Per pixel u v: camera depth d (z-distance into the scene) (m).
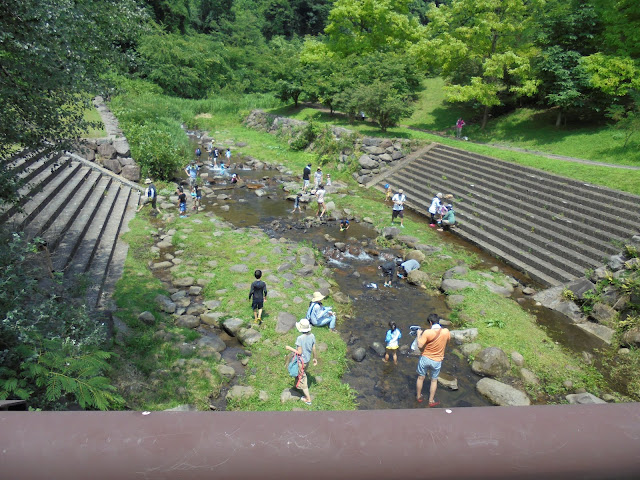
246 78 51.12
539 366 8.78
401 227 16.94
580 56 21.70
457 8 26.42
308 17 67.06
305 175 21.56
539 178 16.89
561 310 11.11
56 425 0.72
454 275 12.50
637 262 10.59
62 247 10.84
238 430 0.73
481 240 15.48
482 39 25.95
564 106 22.20
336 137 26.91
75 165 17.00
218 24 58.97
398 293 11.95
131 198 17.86
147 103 29.14
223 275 11.92
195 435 0.71
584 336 10.09
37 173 13.48
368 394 7.88
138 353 7.81
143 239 14.02
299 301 10.69
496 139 25.11
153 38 40.12
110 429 0.72
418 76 29.09
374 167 23.78
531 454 0.70
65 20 6.51
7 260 5.07
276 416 0.77
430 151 23.69
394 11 35.16
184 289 11.28
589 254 12.55
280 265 12.68
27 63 6.32
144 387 6.85
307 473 0.68
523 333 9.83
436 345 7.29
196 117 39.78
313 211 18.97
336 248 15.02
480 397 7.95
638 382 8.34
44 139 7.59
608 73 19.23
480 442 0.71
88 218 13.14
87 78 7.34
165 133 23.27
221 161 27.98
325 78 31.91
